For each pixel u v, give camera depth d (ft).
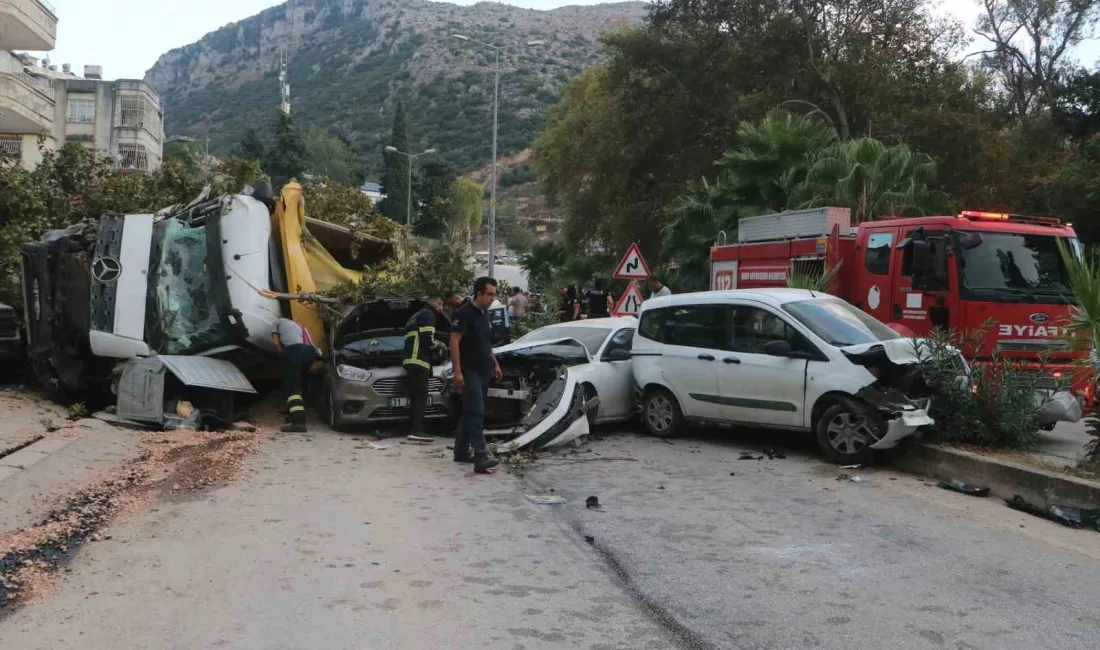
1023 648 14.51
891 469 28.78
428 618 15.44
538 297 92.99
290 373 35.58
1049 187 82.38
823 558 19.33
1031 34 111.24
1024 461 25.70
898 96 94.02
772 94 97.09
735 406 31.94
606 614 15.81
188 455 28.66
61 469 25.05
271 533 20.42
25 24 92.99
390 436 34.96
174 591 16.48
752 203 69.87
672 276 79.82
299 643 14.21
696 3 101.76
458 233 43.27
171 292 37.14
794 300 31.86
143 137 132.98
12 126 96.32
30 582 16.66
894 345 29.14
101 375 39.06
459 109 450.71
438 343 35.24
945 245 35.35
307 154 256.11
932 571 18.48
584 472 28.32
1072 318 27.02
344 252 46.88
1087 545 20.62
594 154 118.93
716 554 19.56
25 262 39.27
